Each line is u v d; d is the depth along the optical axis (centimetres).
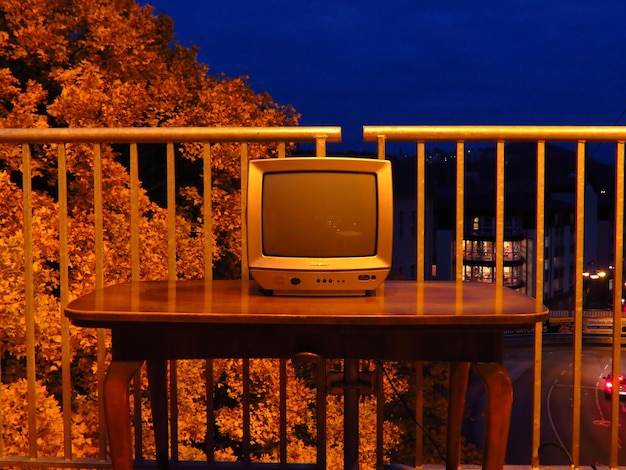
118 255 876
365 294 143
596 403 2877
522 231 4638
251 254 144
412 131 175
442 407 1307
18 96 965
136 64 1151
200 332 135
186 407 867
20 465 192
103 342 189
